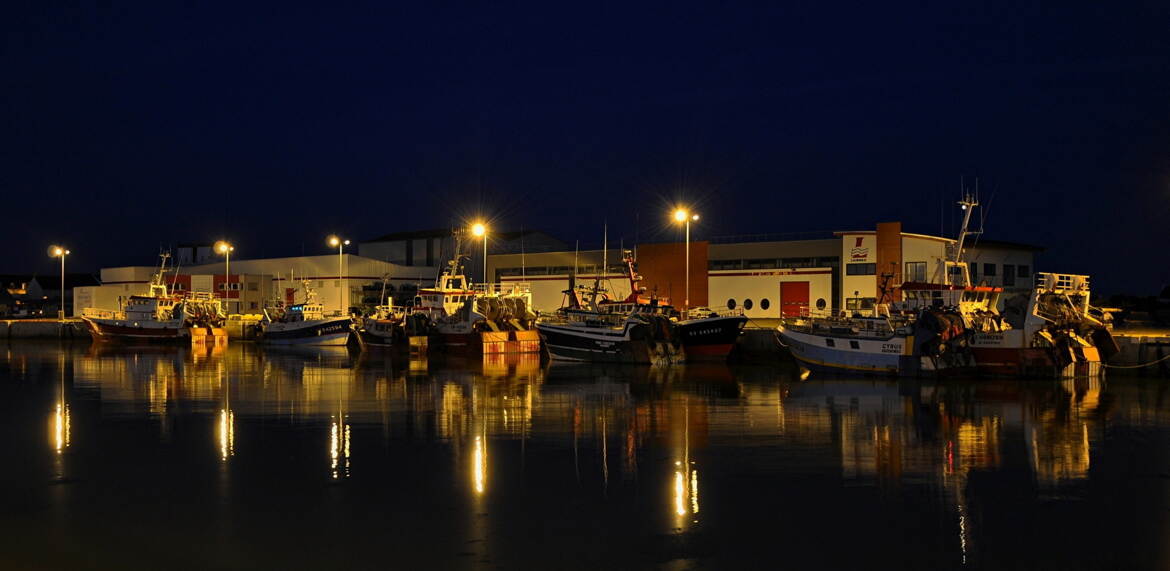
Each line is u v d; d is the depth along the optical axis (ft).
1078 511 53.36
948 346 122.31
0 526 50.90
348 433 79.10
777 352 156.25
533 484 59.62
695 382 121.90
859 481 60.23
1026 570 43.96
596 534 48.98
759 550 46.44
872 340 126.62
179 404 99.40
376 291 292.61
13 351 205.87
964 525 50.55
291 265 303.48
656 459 67.31
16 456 69.21
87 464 66.23
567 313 171.01
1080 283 126.00
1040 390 109.40
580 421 85.56
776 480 60.54
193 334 227.40
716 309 211.82
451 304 194.08
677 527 50.19
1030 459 67.26
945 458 67.51
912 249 189.88
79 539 48.62
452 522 51.26
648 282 220.64
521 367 150.92
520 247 285.64
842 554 45.88
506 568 43.96
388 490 58.18
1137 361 125.90
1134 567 44.34
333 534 49.19
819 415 89.04
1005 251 206.18
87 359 176.35
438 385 119.65
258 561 45.19
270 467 65.00
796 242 203.10
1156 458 67.72
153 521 51.75
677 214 185.98
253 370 146.20
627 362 155.02
